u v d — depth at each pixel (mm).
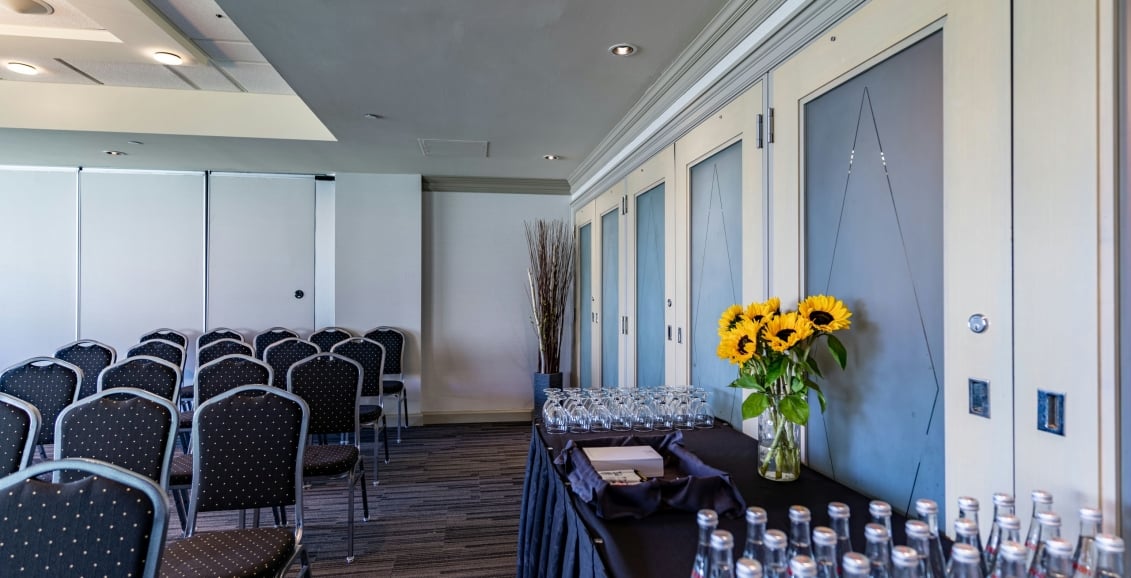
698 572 909
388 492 3539
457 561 2637
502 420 5496
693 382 2605
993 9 1092
